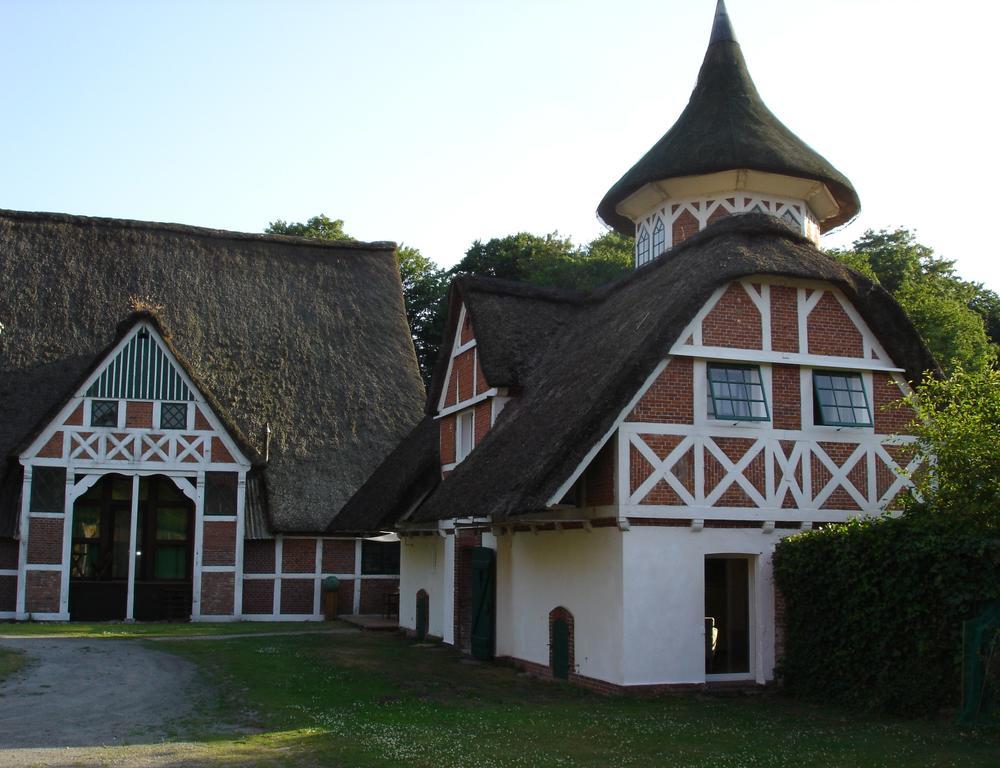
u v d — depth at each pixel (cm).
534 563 1764
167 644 2083
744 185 2169
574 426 1429
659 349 1467
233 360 3331
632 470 1467
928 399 1509
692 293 1512
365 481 3066
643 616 1452
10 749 1051
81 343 3216
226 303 3506
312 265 3772
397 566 3027
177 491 2897
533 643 1741
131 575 2705
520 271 5581
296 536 2909
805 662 1448
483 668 1784
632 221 2439
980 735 1098
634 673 1442
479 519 1744
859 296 1616
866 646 1332
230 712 1294
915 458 1589
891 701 1281
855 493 1595
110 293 3394
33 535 2630
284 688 1495
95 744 1079
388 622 2670
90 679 1569
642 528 1467
